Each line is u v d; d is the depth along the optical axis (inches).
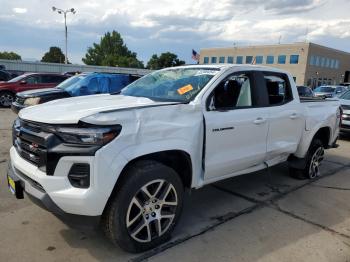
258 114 163.3
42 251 123.5
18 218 147.6
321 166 263.4
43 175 109.3
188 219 155.9
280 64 2341.3
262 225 152.5
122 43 3764.8
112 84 395.5
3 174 205.8
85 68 1571.1
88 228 111.1
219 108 147.1
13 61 1360.7
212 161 144.1
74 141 106.3
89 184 106.2
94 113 108.6
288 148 189.6
